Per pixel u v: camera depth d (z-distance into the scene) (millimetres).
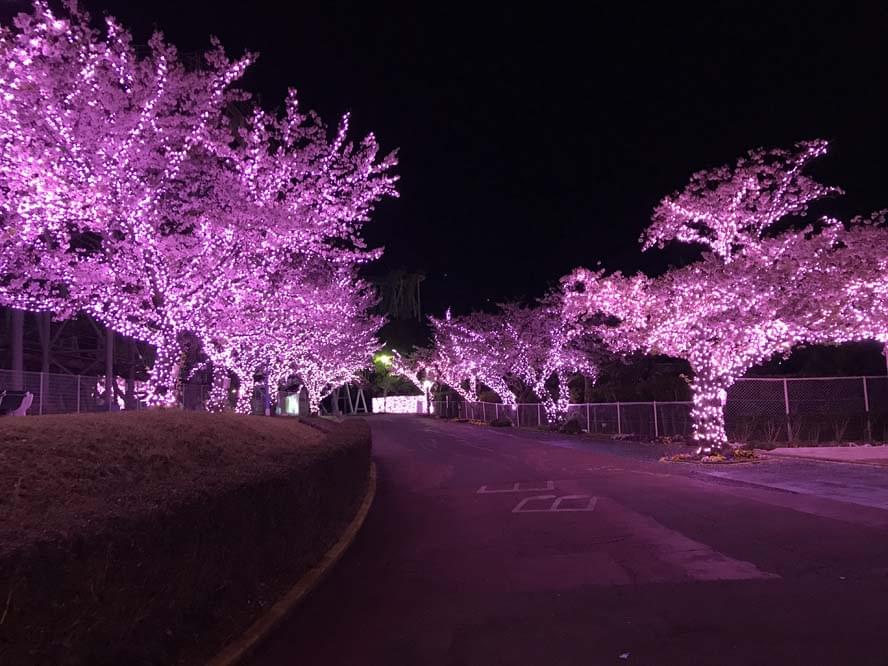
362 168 14945
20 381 22109
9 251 11953
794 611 6500
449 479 19234
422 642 6277
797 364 33719
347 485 12906
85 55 11867
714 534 10227
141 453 8242
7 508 5723
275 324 17578
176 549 5430
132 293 13961
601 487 16016
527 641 6113
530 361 40594
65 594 4129
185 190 13898
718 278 18047
